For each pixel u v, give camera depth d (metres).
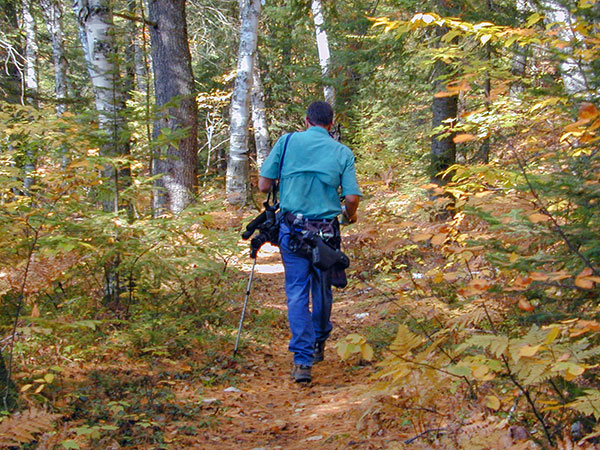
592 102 2.82
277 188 5.03
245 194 16.72
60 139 5.42
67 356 4.60
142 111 6.07
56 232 4.92
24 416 2.51
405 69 10.94
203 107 24.97
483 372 2.21
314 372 5.15
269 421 3.92
